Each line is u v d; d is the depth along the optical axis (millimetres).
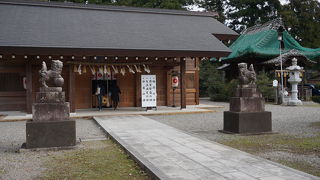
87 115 15070
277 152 7414
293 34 37375
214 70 32375
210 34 19047
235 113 9930
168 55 15617
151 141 8516
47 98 8031
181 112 16344
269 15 38656
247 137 9430
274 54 26234
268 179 5109
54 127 7930
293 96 21312
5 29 14992
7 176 5738
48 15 18078
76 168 6219
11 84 17047
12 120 13773
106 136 9992
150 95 16953
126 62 17078
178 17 21703
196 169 5727
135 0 34406
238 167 5844
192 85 20594
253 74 10133
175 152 7145
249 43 28656
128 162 6660
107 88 19109
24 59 15609
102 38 15711
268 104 22125
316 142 8578
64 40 14750
